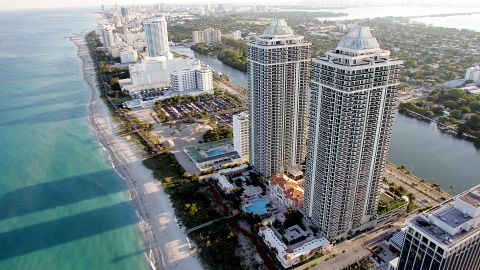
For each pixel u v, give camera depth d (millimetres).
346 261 177375
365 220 198250
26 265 185750
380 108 164750
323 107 167125
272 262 180750
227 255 181375
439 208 125875
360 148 170625
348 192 179125
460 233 115562
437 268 114750
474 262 125062
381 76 156250
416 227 119500
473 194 125250
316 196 192000
